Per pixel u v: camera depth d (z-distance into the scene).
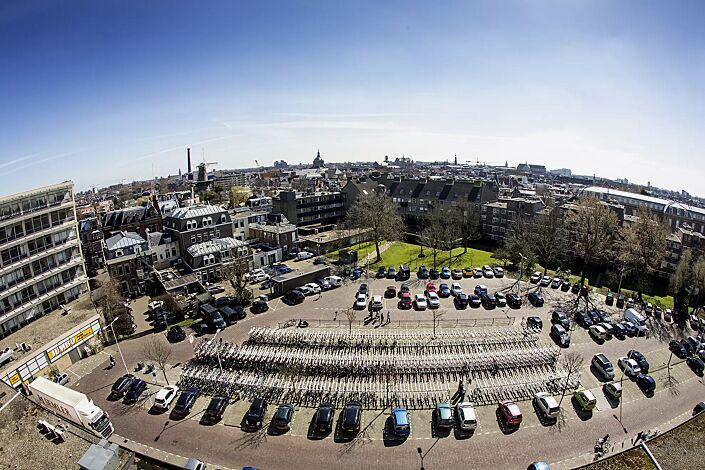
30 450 36.94
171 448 37.59
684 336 59.09
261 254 90.88
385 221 100.31
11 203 54.50
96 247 89.31
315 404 43.19
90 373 50.72
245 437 38.84
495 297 68.94
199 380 46.88
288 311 66.44
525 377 46.31
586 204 92.75
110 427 39.59
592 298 72.31
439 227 102.19
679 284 69.94
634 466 28.06
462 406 40.53
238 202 145.62
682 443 29.67
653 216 93.81
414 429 39.50
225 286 78.88
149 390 46.22
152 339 58.59
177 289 72.81
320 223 133.75
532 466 34.28
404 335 56.34
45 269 59.12
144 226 96.62
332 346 53.16
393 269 84.69
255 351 51.41
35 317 57.34
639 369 48.66
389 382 45.72
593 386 46.38
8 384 43.22
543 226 92.44
